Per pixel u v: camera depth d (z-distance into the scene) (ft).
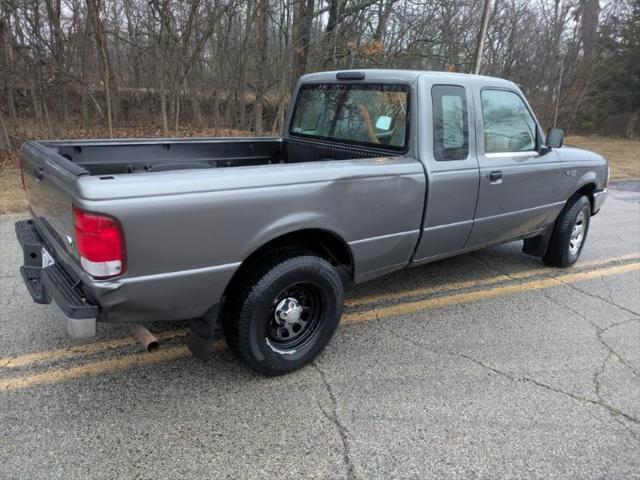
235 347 10.12
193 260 8.84
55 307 9.39
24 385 10.03
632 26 80.02
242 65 53.16
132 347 11.53
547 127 73.41
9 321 12.37
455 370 11.25
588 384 10.93
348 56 49.78
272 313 10.39
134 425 9.10
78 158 12.59
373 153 13.01
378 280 16.10
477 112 13.08
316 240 11.23
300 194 9.80
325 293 10.80
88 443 8.62
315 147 14.94
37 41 44.70
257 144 15.79
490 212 13.82
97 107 51.98
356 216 10.82
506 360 11.75
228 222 9.02
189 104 61.41
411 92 11.93
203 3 45.78
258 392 10.19
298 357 10.77
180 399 9.86
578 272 17.51
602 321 13.93
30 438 8.66
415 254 12.62
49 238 10.40
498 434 9.29
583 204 17.02
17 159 35.53
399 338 12.53
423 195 11.95
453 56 54.08
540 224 16.10
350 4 50.65
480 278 16.58
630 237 22.13
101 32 39.78
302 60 49.65
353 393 10.28
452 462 8.59
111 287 8.18
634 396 10.59
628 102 83.66
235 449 8.66
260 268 9.90
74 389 10.00
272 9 49.08
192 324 9.84
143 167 13.67
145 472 8.08
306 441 8.91
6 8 39.11
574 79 73.61
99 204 7.77
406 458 8.63
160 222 8.31
